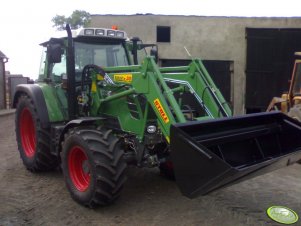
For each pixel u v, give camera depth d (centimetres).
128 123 483
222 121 415
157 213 450
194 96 490
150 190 525
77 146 461
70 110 536
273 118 476
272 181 582
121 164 439
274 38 1428
